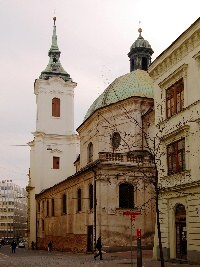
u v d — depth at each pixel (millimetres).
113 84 46438
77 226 44031
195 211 24688
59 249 51156
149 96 42812
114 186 38812
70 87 71125
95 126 45812
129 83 44531
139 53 52625
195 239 24531
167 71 29016
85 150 49844
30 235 66125
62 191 51156
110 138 43688
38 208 65688
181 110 26781
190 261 24797
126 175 39094
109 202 38438
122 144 42406
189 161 25562
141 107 42094
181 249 26531
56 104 70188
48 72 71062
